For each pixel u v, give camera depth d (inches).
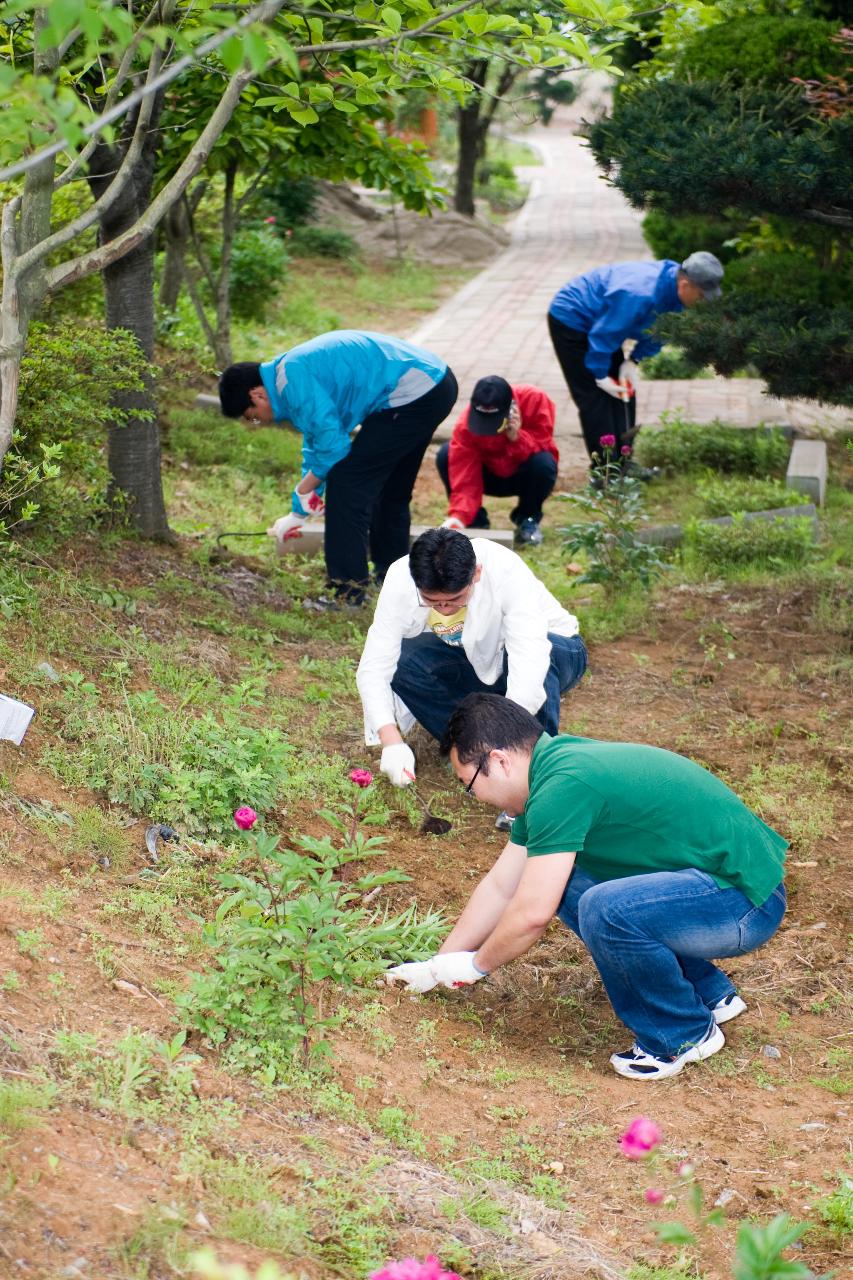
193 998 121.3
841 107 334.3
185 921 139.9
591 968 157.9
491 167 1371.8
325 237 821.2
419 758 207.6
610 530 284.2
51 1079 103.3
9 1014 110.4
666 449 390.6
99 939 128.6
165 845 154.8
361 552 259.3
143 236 170.2
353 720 209.8
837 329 330.3
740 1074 137.0
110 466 253.0
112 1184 92.7
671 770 132.6
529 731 133.3
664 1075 136.3
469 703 134.4
